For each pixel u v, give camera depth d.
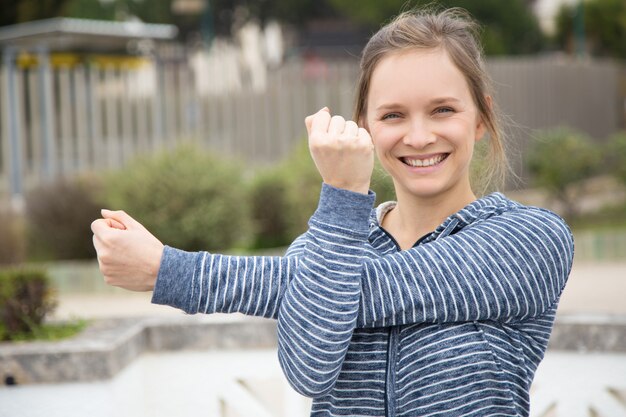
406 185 1.45
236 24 31.25
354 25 30.89
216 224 9.65
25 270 2.67
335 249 1.29
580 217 13.34
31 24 17.73
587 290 7.93
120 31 12.67
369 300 1.33
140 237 1.33
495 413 1.35
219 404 2.34
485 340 1.36
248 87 13.86
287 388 2.33
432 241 1.43
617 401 2.12
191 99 13.60
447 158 1.43
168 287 1.31
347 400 1.39
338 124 1.33
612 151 13.95
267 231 11.38
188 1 25.38
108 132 13.16
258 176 11.66
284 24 31.52
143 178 9.66
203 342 2.35
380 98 1.43
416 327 1.37
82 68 13.35
